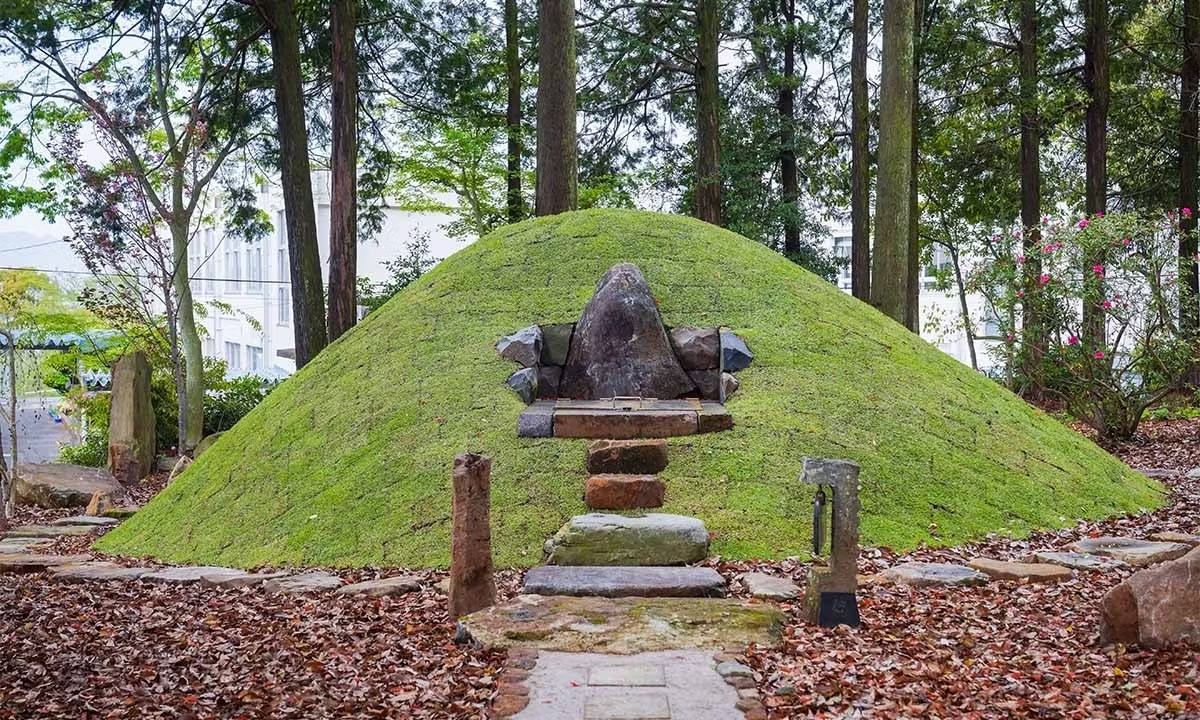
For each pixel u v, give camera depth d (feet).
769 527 26.45
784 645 18.34
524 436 30.32
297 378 39.27
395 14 68.28
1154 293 45.85
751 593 22.21
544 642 18.53
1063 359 47.91
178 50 62.95
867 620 20.07
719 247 41.57
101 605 24.14
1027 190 70.90
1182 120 70.18
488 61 75.72
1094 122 68.03
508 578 24.43
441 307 38.70
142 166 57.93
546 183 50.52
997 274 49.90
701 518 26.61
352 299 55.36
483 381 33.60
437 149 69.31
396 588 23.80
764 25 79.10
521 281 39.29
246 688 17.52
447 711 16.03
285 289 111.55
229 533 30.78
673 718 15.01
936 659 17.65
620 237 41.45
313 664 18.47
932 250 88.99
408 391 34.12
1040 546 27.25
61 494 45.83
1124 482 34.32
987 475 31.14
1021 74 70.28
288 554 28.30
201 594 25.02
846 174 86.12
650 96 81.51
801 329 36.42
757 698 15.75
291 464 32.94
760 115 84.07
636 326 34.27
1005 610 20.76
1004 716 15.01
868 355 35.83
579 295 37.83
